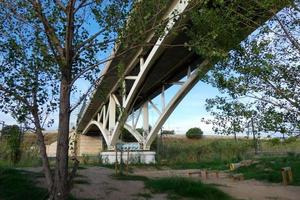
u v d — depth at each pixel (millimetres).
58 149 8562
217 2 9766
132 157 40688
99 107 48562
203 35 9992
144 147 43219
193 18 9844
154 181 17938
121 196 15383
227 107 10781
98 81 9836
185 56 34125
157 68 37906
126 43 9461
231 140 55406
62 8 9227
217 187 18250
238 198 16422
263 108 10398
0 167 19156
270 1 9656
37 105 8945
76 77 9016
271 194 17812
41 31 9117
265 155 37000
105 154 42500
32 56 9016
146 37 10094
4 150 17250
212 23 9812
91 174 20281
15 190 14586
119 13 9453
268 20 10273
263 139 10492
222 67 10570
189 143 63938
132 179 19578
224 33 10117
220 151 49531
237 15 10172
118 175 20969
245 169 28250
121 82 9859
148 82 42312
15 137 9086
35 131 8992
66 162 8547
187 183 17094
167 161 42094
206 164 37812
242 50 10328
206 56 9766
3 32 8914
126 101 37125
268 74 10250
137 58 34375
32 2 8922
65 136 8648
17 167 21812
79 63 9375
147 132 44938
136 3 9406
